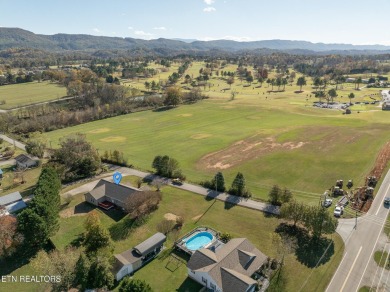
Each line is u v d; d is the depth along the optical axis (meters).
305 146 111.75
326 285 50.09
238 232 65.31
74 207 77.50
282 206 65.88
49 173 81.06
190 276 53.09
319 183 85.62
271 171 94.25
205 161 105.38
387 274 52.00
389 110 173.12
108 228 68.19
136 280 45.81
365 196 77.25
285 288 49.75
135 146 125.25
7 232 58.25
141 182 90.44
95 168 98.44
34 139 118.00
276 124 146.12
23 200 80.62
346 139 116.94
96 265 50.91
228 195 80.75
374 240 61.03
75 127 162.25
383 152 103.69
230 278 48.41
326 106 190.75
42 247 61.75
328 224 59.81
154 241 59.69
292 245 59.44
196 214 72.62
